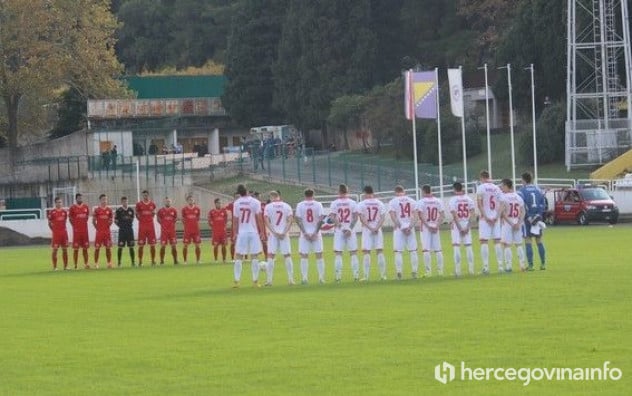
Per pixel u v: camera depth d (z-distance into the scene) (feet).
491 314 149.89
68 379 116.98
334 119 600.80
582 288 177.47
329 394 105.09
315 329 143.02
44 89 601.21
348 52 629.10
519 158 532.32
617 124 511.40
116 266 290.76
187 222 294.05
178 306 175.63
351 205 214.07
